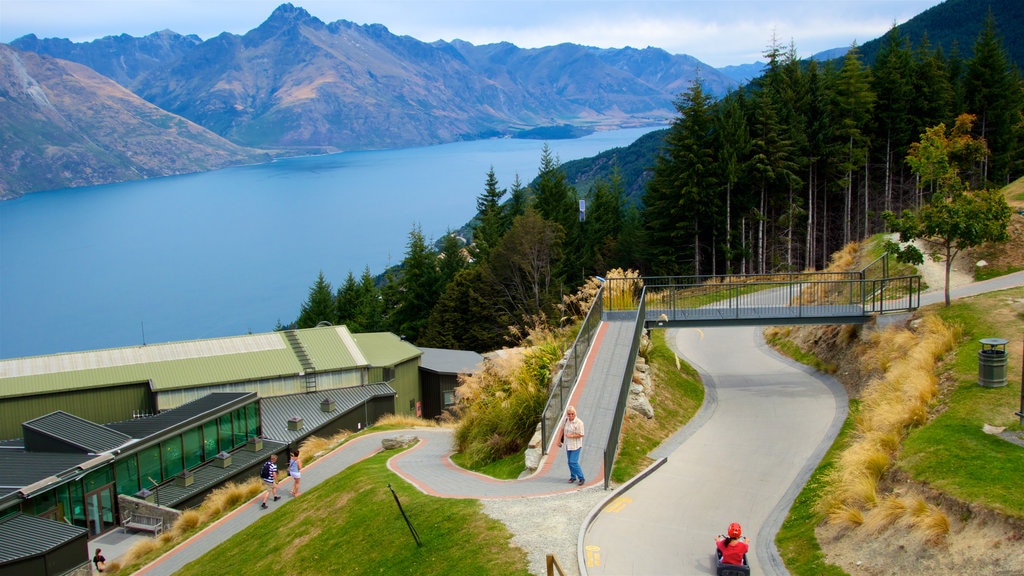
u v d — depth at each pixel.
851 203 56.88
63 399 35.66
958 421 13.74
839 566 11.05
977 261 25.55
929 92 53.41
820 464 16.17
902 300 24.25
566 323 30.62
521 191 80.38
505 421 19.31
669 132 53.78
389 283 80.12
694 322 23.80
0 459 27.64
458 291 60.25
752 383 23.86
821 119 50.16
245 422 33.59
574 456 15.23
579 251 67.94
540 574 11.09
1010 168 57.88
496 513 13.88
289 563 15.58
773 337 29.33
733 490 15.05
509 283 58.00
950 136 46.09
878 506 11.77
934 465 12.16
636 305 26.55
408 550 13.41
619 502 14.38
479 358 49.09
